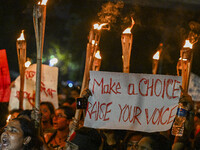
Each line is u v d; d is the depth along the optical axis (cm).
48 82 494
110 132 348
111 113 318
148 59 1219
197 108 639
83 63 1725
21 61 396
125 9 917
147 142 286
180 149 317
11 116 404
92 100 317
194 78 573
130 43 345
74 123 313
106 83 320
